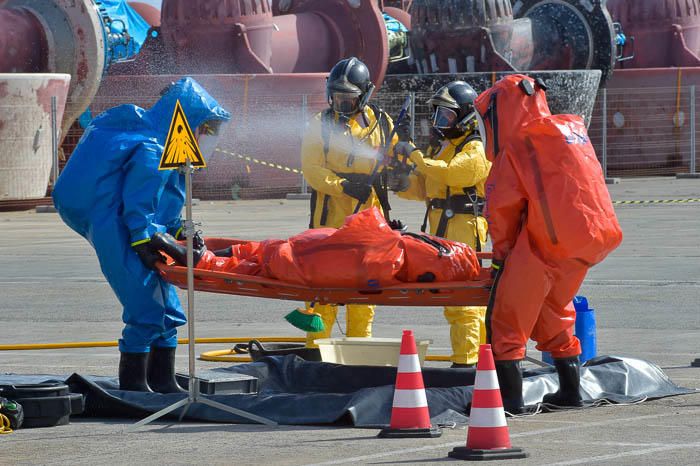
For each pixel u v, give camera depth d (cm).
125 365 2075
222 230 5334
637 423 1831
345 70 2433
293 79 7050
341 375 2162
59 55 6831
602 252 1852
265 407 1903
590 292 3553
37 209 6719
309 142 2481
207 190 7169
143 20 8444
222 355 2648
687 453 1584
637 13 9019
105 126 2066
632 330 2897
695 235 5072
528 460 1548
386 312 3325
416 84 7419
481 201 2431
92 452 1664
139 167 2011
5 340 2891
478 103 1928
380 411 1848
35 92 6488
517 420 1864
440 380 2156
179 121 1889
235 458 1598
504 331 1884
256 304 3562
